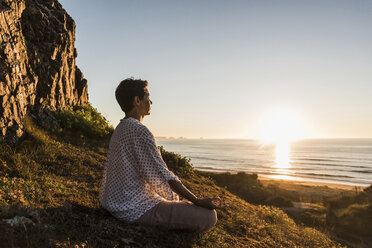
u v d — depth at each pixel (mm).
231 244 3357
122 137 2297
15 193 2797
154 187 2314
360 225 12445
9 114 5848
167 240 2381
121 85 2430
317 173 74250
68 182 4250
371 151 186000
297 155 153750
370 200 18547
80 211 2705
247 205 7094
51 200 2869
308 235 6199
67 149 6797
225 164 99688
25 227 1823
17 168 4430
